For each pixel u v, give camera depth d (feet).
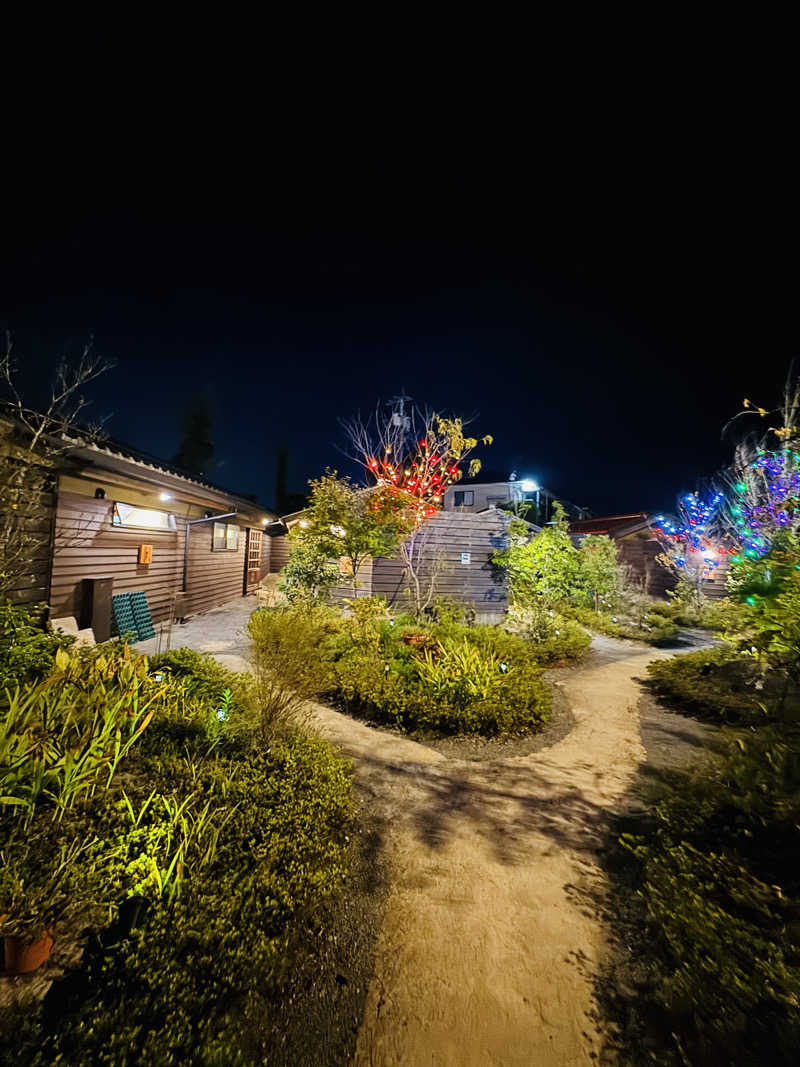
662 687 21.95
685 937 6.86
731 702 18.19
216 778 10.36
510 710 16.83
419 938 7.73
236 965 6.13
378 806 11.80
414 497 32.65
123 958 5.98
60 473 20.62
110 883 7.13
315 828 9.25
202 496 34.60
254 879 7.57
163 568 33.45
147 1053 4.83
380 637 25.26
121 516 27.35
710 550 38.22
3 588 16.38
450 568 38.34
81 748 8.64
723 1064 5.35
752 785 9.26
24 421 19.20
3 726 7.60
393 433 36.76
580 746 16.01
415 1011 6.47
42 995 5.67
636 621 41.73
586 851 10.17
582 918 8.26
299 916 7.54
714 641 36.17
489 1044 6.06
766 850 8.36
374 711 17.76
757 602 12.76
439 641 23.49
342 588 37.35
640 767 14.34
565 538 38.78
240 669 22.66
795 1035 5.10
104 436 24.82
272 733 13.46
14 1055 4.76
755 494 21.80
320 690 17.89
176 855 7.35
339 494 29.35
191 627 33.35
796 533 17.15
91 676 11.99
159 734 11.96
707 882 7.75
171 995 5.54
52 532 20.59
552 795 12.57
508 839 10.54
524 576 37.22
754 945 6.26
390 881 9.08
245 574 53.83
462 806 11.92
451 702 17.42
